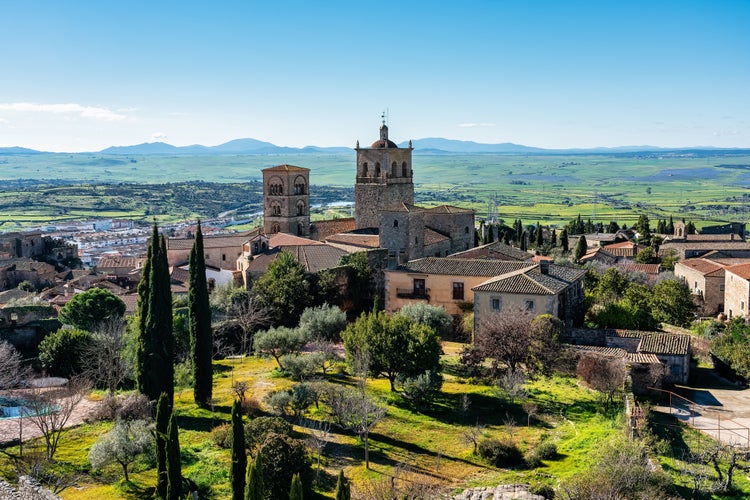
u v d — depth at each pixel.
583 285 88.31
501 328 67.19
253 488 37.31
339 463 49.94
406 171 143.00
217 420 56.50
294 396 57.47
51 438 52.12
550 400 62.50
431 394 62.31
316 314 79.25
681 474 46.34
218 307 88.12
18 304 101.50
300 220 150.62
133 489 45.16
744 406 61.66
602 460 44.84
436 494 44.59
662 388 67.38
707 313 110.25
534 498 43.03
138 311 58.78
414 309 81.31
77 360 69.56
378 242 117.81
